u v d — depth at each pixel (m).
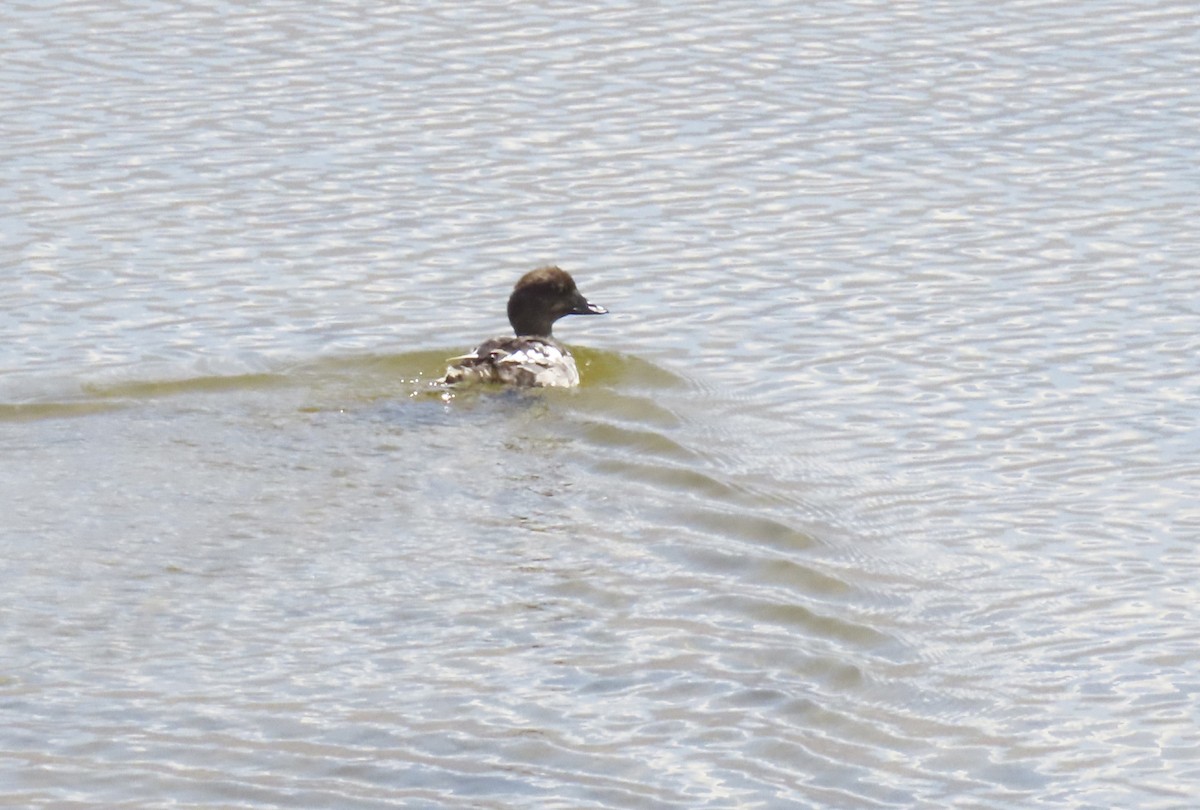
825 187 25.11
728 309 21.48
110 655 13.16
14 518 15.45
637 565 14.92
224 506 15.83
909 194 24.83
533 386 18.88
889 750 12.35
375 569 14.68
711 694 12.95
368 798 11.52
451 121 27.28
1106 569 15.22
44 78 28.64
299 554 14.91
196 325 20.83
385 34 30.80
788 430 18.09
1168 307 21.25
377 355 19.94
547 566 14.85
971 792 11.91
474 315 21.41
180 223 23.80
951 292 21.84
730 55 29.97
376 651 13.38
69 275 22.16
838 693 13.05
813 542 15.51
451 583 14.48
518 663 13.27
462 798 11.57
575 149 26.36
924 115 27.53
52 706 12.45
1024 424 18.25
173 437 17.44
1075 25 31.28
